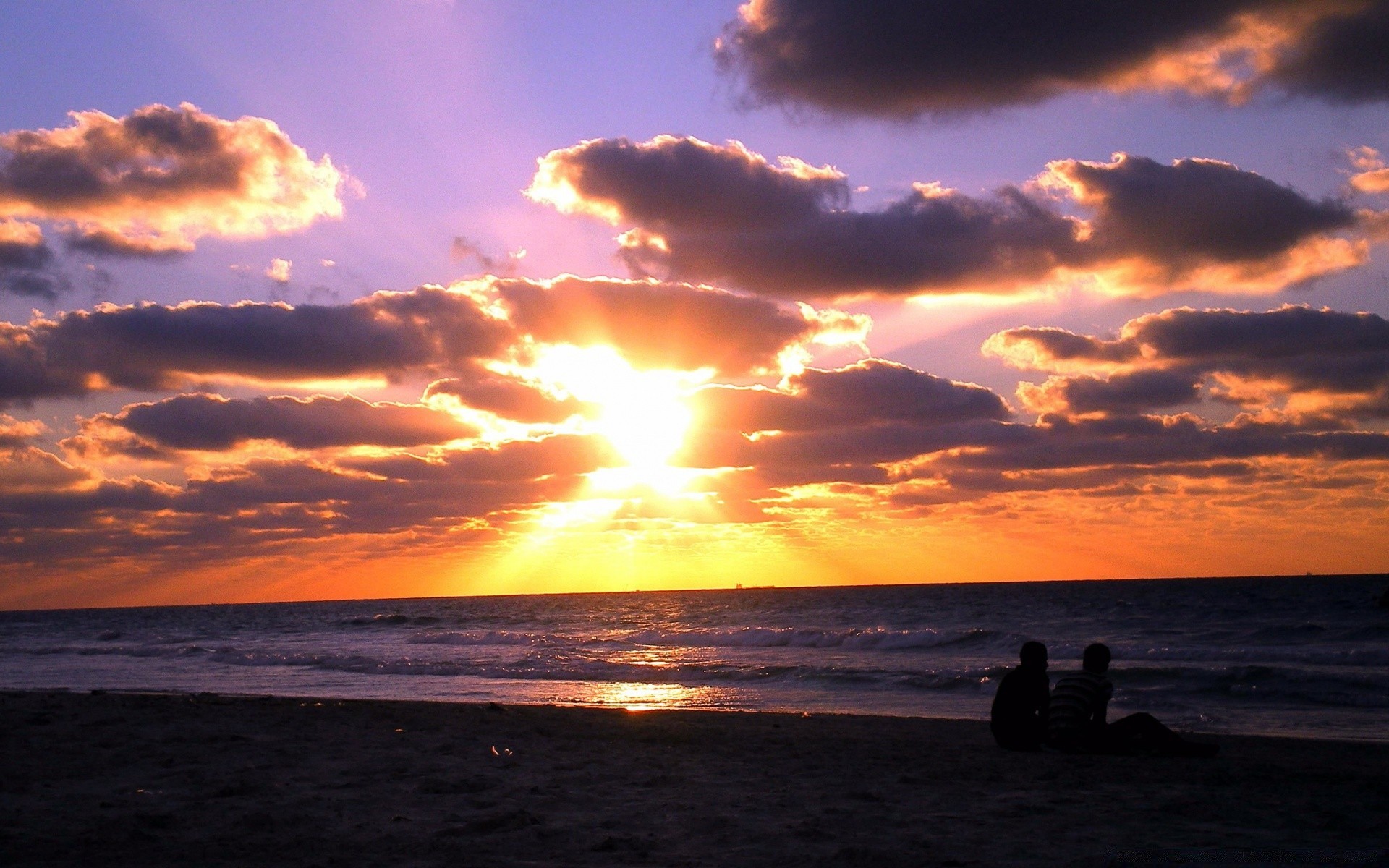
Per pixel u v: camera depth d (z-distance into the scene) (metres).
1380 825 7.44
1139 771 10.28
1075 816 7.76
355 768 9.41
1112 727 11.81
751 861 6.06
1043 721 12.16
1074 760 11.12
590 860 6.04
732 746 12.10
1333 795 8.83
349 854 6.10
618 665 30.22
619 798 8.27
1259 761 11.62
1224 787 9.32
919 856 6.25
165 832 6.61
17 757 9.45
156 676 29.89
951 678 23.97
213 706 14.72
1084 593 114.56
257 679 28.22
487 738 11.92
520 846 6.38
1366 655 28.70
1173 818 7.71
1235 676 22.69
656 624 71.19
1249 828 7.32
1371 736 15.41
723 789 8.84
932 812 7.88
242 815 7.12
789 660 32.66
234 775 8.80
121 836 6.43
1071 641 39.16
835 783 9.34
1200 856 6.35
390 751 10.62
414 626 78.50
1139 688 22.52
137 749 10.09
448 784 8.59
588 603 160.38
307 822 7.02
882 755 11.41
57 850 6.06
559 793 8.39
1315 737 15.43
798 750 11.78
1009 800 8.52
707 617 80.56
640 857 6.14
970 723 15.59
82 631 80.56
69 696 16.41
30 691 19.59
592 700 22.08
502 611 118.00
